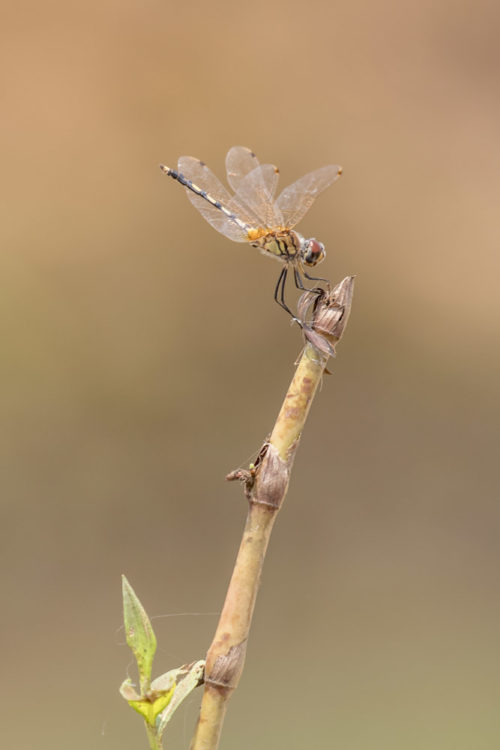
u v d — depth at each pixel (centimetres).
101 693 134
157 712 108
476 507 173
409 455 186
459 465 185
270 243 116
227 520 165
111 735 131
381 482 180
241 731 132
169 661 137
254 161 118
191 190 117
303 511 171
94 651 138
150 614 144
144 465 172
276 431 108
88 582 150
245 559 108
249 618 108
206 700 108
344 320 109
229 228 117
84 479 167
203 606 148
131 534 159
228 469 172
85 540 157
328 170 117
